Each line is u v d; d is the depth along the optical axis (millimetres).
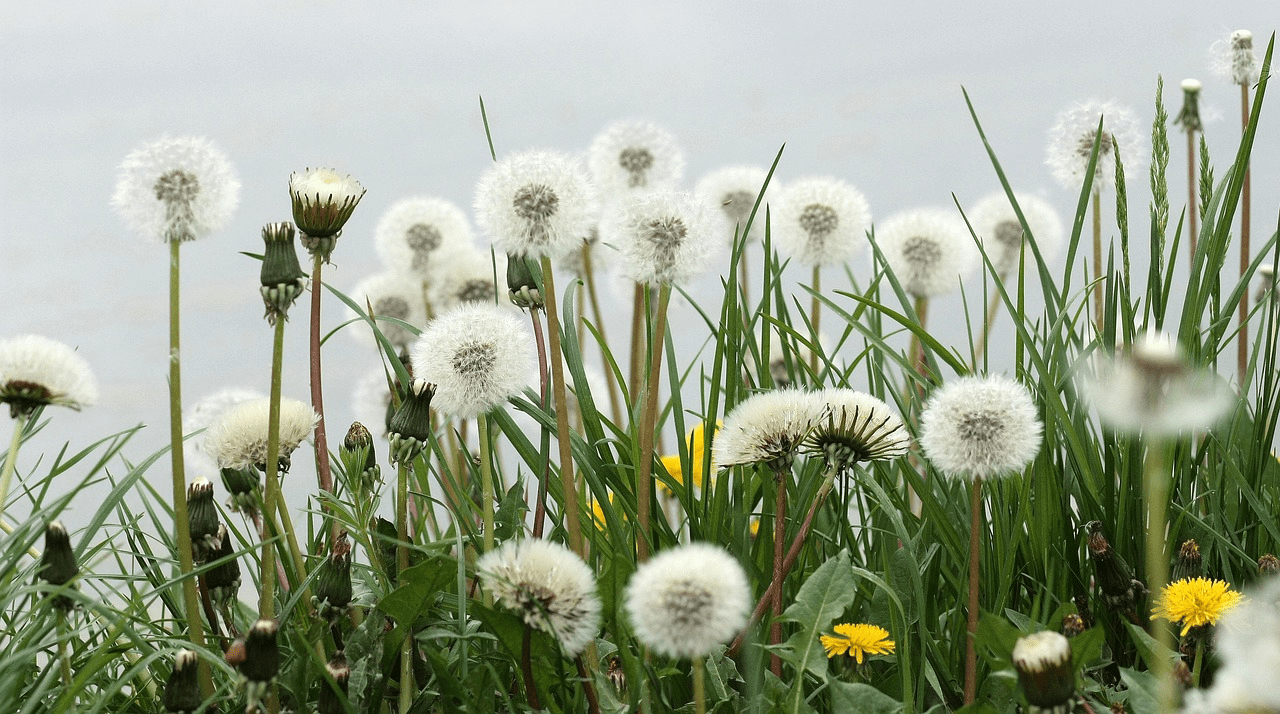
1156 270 660
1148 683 555
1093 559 629
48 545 549
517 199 592
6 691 544
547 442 654
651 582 484
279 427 595
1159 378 450
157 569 673
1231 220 643
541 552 524
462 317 624
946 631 663
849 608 669
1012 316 660
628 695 582
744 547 650
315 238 600
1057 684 468
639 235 603
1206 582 579
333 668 563
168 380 564
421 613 583
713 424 674
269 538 591
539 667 558
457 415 618
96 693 648
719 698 592
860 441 584
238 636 626
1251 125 635
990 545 669
